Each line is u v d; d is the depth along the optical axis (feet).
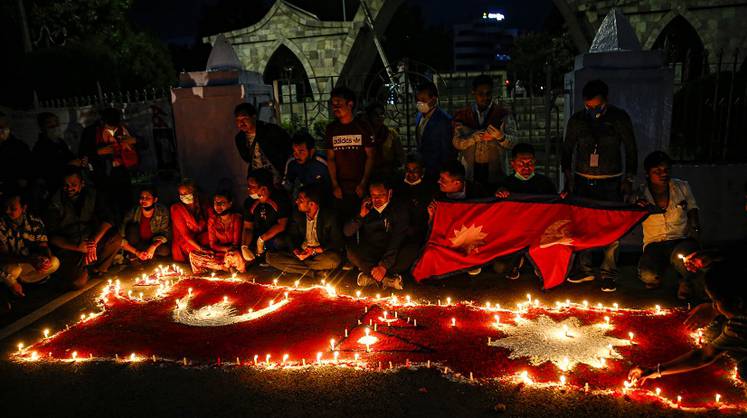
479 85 20.67
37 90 54.65
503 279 20.39
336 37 81.20
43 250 21.02
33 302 20.17
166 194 28.76
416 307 17.84
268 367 14.46
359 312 17.52
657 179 17.88
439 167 22.09
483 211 19.51
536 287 19.48
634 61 21.76
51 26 72.64
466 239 19.74
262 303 18.72
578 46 70.69
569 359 14.17
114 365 15.05
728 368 13.48
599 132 19.04
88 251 21.33
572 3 69.05
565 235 18.93
